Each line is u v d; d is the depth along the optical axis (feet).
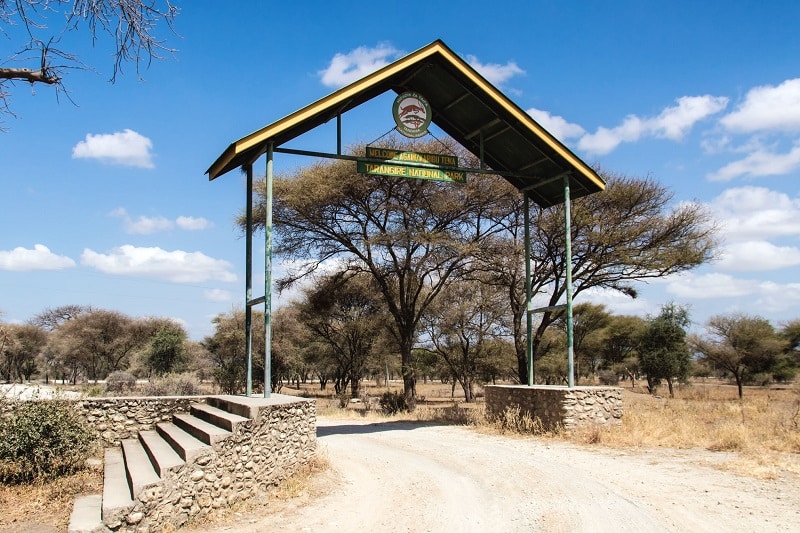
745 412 68.33
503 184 75.51
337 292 100.42
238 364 108.99
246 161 44.01
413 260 85.10
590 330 134.00
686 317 130.82
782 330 159.02
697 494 28.58
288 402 33.73
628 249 70.33
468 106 52.42
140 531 23.40
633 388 171.32
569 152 53.16
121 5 21.56
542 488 30.50
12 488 29.19
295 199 74.69
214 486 26.91
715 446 41.93
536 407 53.11
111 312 181.06
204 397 42.63
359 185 77.15
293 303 128.26
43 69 21.59
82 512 24.53
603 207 72.49
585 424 49.62
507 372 128.26
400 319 84.84
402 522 24.99
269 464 31.12
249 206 43.86
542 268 76.43
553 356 145.48
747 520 24.02
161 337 163.12
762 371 142.72
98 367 185.57
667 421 52.49
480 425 57.93
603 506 26.55
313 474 33.91
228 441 28.07
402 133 49.65
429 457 40.93
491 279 82.79
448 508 27.20
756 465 35.01
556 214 70.64
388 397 85.81
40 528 23.52
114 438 40.14
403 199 80.94
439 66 49.03
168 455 28.94
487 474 34.68
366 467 37.47
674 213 71.26
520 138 53.36
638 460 38.06
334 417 75.31
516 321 78.28
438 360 135.54
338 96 43.32
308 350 149.07
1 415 31.68
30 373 197.88
